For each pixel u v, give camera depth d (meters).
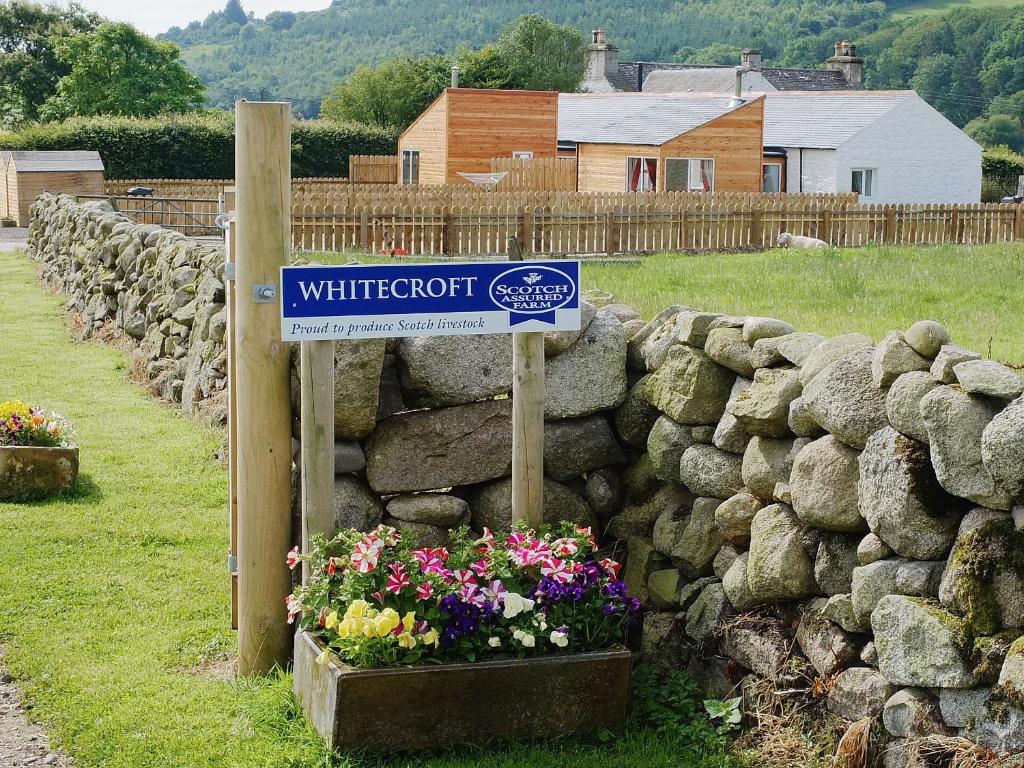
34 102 83.81
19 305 17.81
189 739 4.78
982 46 118.25
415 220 24.66
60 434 8.37
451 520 5.57
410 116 65.81
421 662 4.62
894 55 124.69
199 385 10.48
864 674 4.29
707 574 5.23
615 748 4.70
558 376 5.59
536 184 35.69
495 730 4.66
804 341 4.81
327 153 49.97
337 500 5.46
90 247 17.11
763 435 4.85
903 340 4.23
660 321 5.77
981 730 3.81
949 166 43.88
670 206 26.67
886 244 28.14
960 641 3.84
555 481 5.73
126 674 5.38
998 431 3.65
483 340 5.55
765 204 27.75
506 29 76.88
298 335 4.91
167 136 45.31
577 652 4.79
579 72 75.88
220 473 8.72
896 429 4.12
